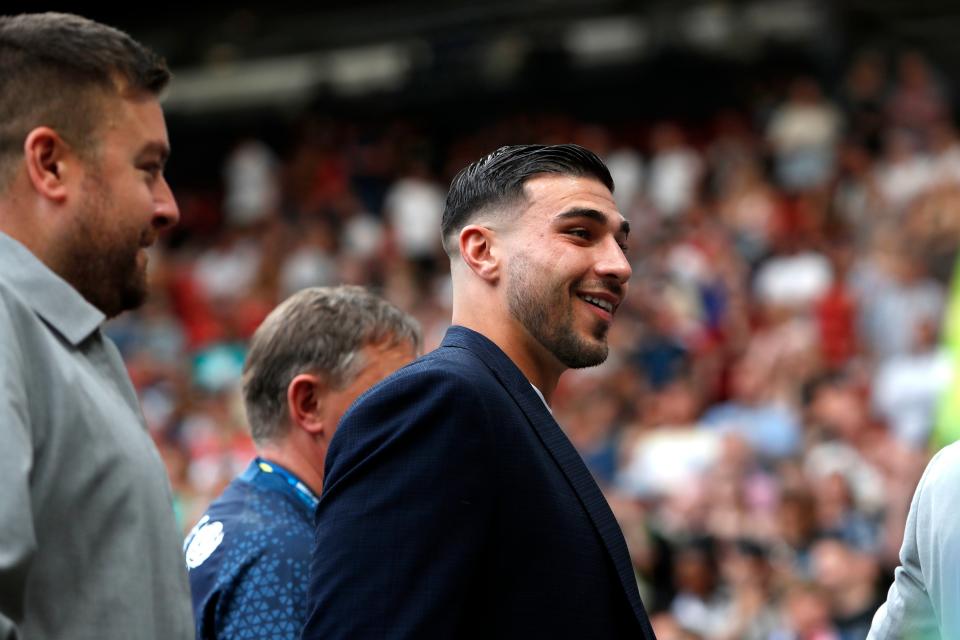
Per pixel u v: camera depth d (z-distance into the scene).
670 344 27.09
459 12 47.06
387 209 41.00
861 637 14.28
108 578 4.88
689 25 44.28
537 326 6.02
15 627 4.34
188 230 47.75
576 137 42.97
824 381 22.48
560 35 45.94
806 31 42.88
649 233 33.75
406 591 5.29
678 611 16.42
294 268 37.06
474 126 48.06
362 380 7.23
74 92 5.43
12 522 4.48
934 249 26.36
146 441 5.24
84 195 5.42
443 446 5.43
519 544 5.52
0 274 5.16
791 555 16.27
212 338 34.06
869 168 33.50
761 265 30.05
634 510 18.62
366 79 49.69
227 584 6.56
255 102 51.22
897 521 15.76
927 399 21.42
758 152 37.31
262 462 7.25
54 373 4.96
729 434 19.05
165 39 50.00
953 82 39.53
